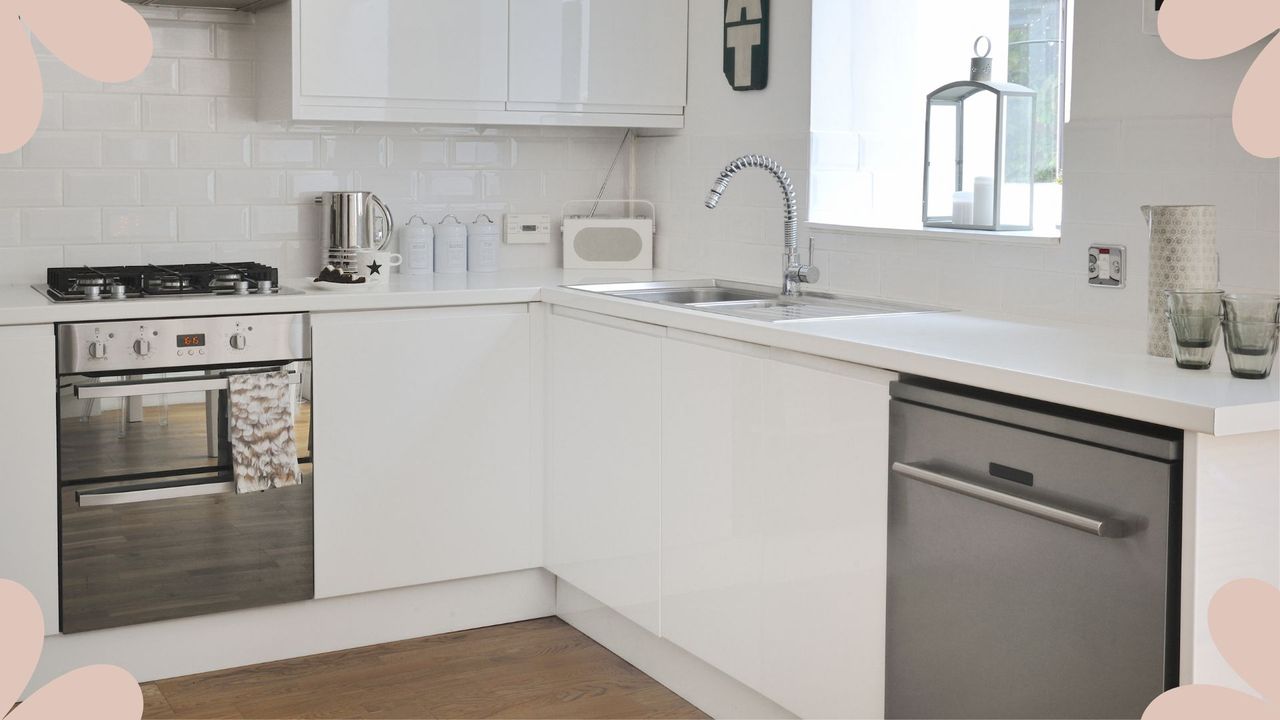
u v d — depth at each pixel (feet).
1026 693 7.00
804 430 8.71
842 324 9.09
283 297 10.96
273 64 12.10
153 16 12.14
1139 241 8.70
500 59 12.62
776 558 9.04
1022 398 7.17
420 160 13.57
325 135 13.05
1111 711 6.50
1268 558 6.41
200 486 10.73
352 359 11.28
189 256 12.50
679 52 13.60
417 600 11.97
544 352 12.12
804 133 11.96
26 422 10.06
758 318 9.39
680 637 10.21
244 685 10.81
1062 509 6.64
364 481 11.44
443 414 11.73
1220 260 8.11
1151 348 7.55
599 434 11.19
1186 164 8.31
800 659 8.87
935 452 7.57
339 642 11.67
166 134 12.29
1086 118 9.02
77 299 10.39
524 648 11.72
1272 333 6.66
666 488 10.27
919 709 7.78
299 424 11.09
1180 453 6.16
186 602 10.85
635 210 14.64
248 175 12.70
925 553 7.67
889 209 12.45
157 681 10.89
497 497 12.07
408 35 12.14
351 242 12.34
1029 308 9.61
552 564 12.19
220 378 10.73
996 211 10.07
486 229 13.71
